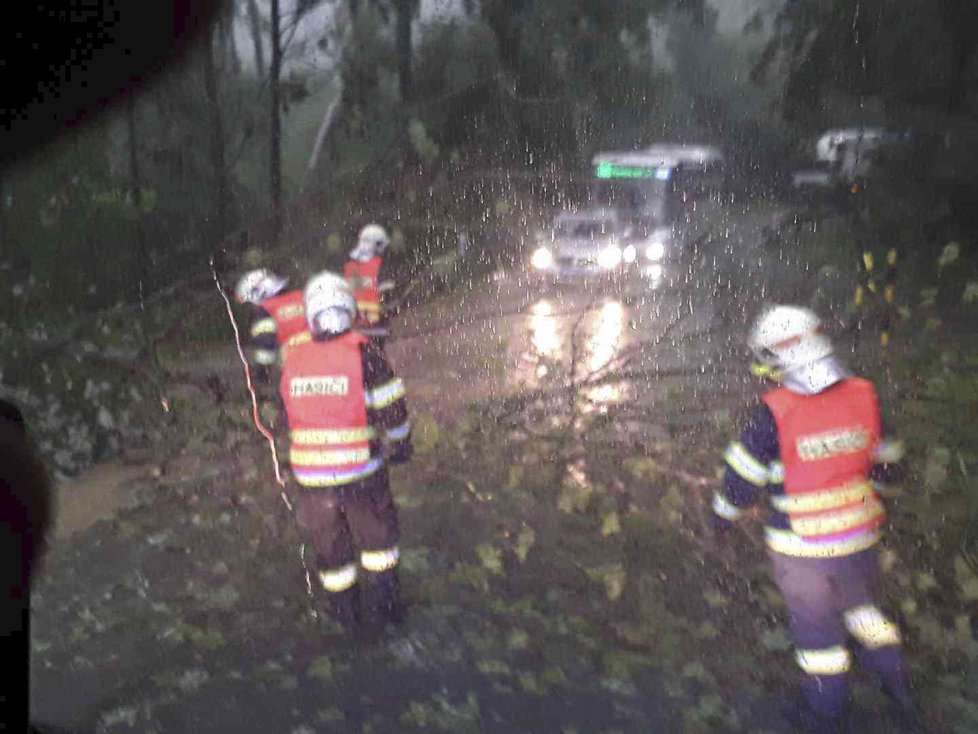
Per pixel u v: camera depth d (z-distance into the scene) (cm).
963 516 471
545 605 430
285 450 642
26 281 721
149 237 894
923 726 326
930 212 1242
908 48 1469
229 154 1188
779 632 397
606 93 1633
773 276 1109
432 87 1516
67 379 661
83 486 590
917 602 408
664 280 1209
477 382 800
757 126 1574
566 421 680
